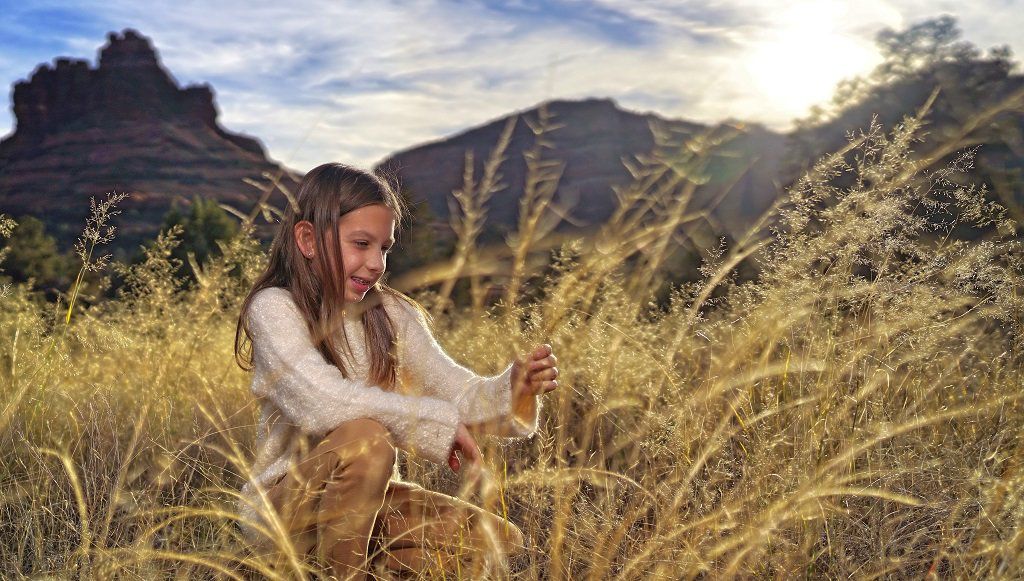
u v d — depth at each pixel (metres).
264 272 2.37
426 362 2.45
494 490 1.95
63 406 2.99
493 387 2.17
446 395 2.42
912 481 2.13
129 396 3.09
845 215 2.07
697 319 2.23
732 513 1.84
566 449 2.43
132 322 3.33
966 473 1.98
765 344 2.22
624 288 2.18
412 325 2.47
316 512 2.01
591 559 1.87
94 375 3.32
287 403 2.15
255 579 1.97
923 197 2.15
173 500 2.28
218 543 1.92
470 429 2.25
